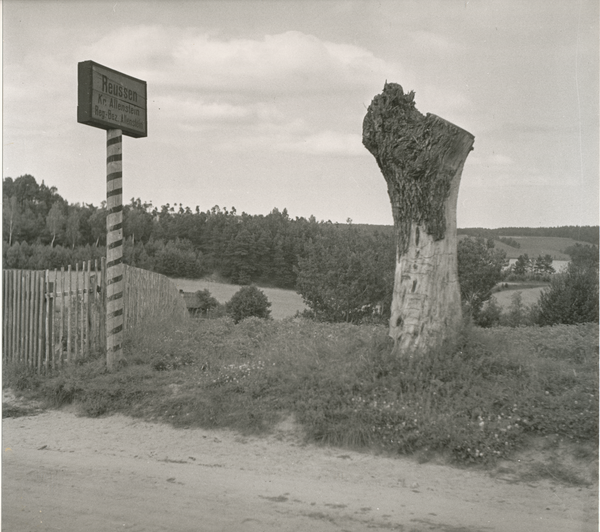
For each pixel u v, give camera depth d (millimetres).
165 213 92562
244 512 4766
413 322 7375
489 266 24531
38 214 69062
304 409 6672
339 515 4703
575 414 6000
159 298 13109
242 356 9562
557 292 23062
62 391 8039
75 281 9234
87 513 4766
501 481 5305
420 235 7367
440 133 7094
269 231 76188
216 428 6828
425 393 6605
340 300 24781
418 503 4910
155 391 7750
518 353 7547
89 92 8281
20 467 5820
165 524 4551
